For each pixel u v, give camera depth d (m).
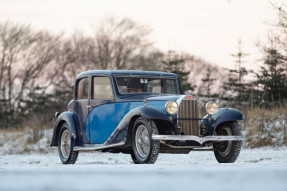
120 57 68.69
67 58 63.78
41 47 61.56
